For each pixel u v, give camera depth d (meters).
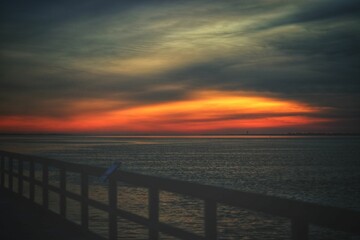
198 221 18.84
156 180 5.33
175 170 61.50
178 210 21.92
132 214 5.91
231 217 19.08
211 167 68.75
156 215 5.34
